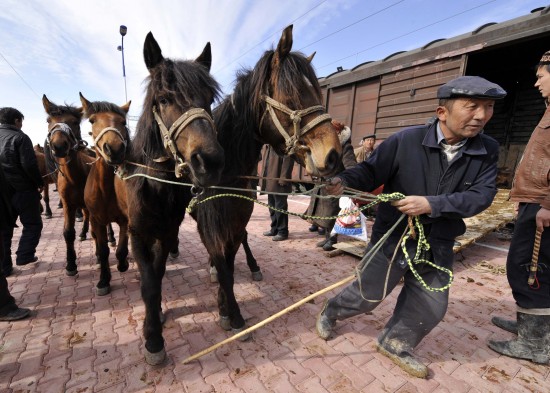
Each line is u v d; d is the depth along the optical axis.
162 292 3.01
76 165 3.05
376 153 1.73
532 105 7.05
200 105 1.52
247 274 3.47
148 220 1.88
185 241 4.87
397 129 6.29
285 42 1.62
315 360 2.01
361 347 2.14
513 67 6.91
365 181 1.70
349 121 7.39
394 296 2.91
